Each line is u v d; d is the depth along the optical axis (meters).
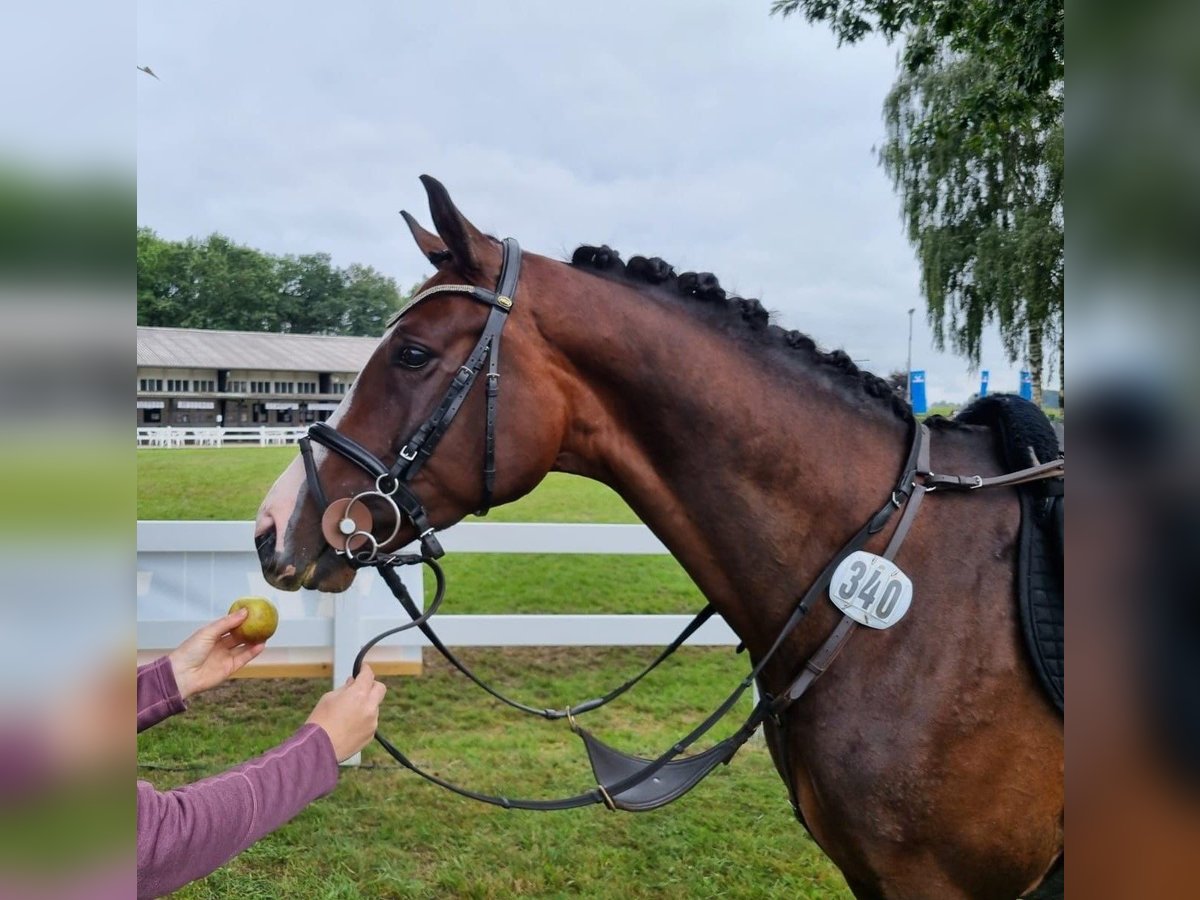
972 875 1.67
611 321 1.78
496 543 4.77
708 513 1.79
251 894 3.14
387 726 4.84
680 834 3.65
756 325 1.86
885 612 1.67
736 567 1.79
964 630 1.65
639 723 4.95
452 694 5.38
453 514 1.78
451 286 1.76
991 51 6.15
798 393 1.80
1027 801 1.63
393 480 1.72
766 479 1.76
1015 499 1.76
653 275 1.88
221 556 4.75
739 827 3.72
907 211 16.55
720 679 5.76
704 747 4.59
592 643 4.86
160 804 1.22
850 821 1.68
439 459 1.74
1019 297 14.44
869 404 1.85
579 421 1.82
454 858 3.43
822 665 1.70
